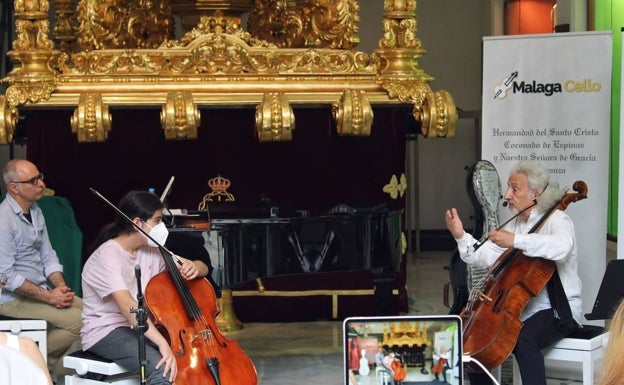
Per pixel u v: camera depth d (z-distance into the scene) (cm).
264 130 917
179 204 1023
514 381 754
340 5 982
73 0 1151
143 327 594
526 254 697
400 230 898
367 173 1047
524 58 852
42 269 798
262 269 824
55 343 766
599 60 841
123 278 664
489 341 691
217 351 652
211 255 802
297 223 837
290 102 945
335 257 852
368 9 1586
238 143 1027
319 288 1089
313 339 1009
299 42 1020
